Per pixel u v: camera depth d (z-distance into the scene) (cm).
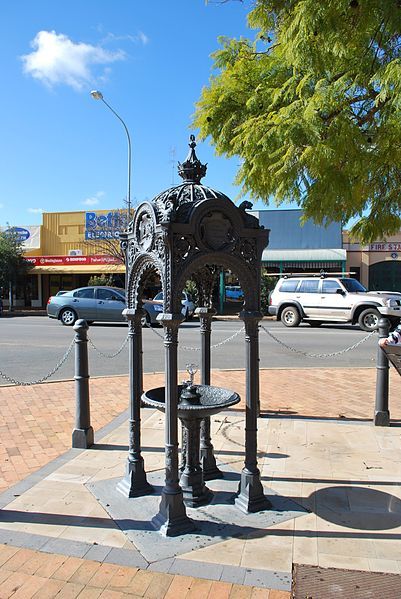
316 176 625
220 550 333
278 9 655
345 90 562
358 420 639
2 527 362
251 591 287
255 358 395
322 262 2823
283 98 685
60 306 1955
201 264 376
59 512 386
